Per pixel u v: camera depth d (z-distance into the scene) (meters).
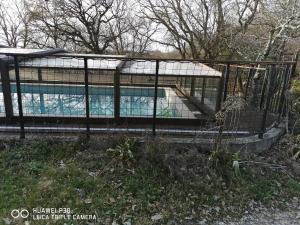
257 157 5.60
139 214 4.05
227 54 14.31
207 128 5.87
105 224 3.82
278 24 9.16
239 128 5.89
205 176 4.81
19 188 4.25
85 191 4.30
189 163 4.94
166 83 8.48
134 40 18.41
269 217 4.28
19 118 5.33
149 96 7.38
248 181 4.95
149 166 4.76
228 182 4.82
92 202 4.12
